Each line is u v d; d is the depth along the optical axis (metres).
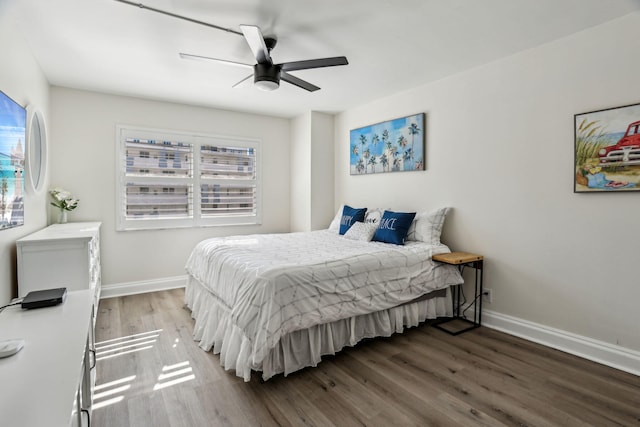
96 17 2.28
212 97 4.12
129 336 2.87
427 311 3.13
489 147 3.09
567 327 2.60
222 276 2.65
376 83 3.62
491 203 3.08
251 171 4.95
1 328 1.30
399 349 2.62
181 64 3.09
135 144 4.11
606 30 2.37
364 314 2.62
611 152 2.35
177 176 4.38
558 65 2.62
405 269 2.88
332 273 2.43
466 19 2.33
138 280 4.14
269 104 4.44
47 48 2.74
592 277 2.47
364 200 4.49
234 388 2.08
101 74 3.33
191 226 4.48
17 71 2.36
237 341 2.28
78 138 3.78
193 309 3.30
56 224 3.44
